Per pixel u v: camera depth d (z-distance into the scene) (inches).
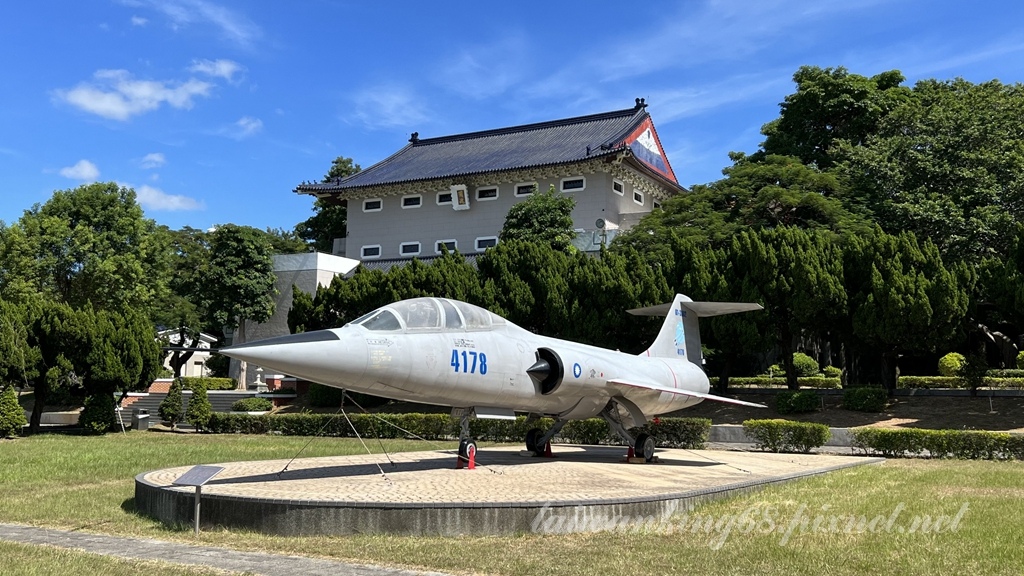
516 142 2293.3
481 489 463.5
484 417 593.0
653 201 2202.3
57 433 1123.3
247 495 419.5
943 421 1023.0
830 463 705.6
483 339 587.5
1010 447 765.3
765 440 888.3
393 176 2233.0
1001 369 1507.1
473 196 2105.1
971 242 1309.1
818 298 1098.7
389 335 524.4
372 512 382.3
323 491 445.7
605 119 2262.6
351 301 1375.5
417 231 2176.4
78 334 1072.2
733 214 1566.2
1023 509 445.4
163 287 1761.8
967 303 1049.5
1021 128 1528.1
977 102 1590.8
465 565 322.7
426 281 1315.2
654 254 1402.6
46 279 1615.4
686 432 890.1
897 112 1596.9
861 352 1176.2
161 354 1254.9
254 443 935.0
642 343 1244.5
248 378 1940.2
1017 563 316.2
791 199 1429.6
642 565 316.8
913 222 1375.5
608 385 663.8
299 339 481.4
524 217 1731.1
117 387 1126.4
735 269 1193.4
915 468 676.1
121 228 1715.1
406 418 1044.5
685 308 832.3
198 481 386.9
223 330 2046.0
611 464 660.7
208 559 335.0
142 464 698.2
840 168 1630.2
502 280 1305.4
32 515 446.9
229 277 1795.0
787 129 2037.4
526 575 306.8
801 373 1694.1
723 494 476.1
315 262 1904.5
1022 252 1025.5
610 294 1220.5
